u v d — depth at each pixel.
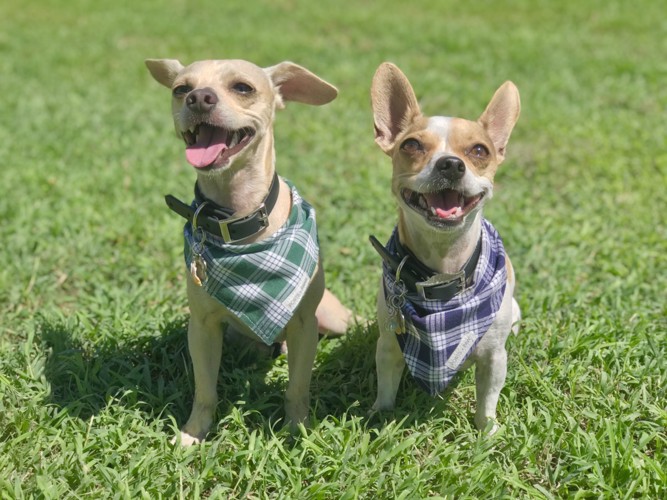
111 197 1.01
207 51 1.92
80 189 1.02
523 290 0.77
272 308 0.52
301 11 2.46
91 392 0.58
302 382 0.56
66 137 1.23
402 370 0.59
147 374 0.60
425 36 2.04
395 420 0.55
